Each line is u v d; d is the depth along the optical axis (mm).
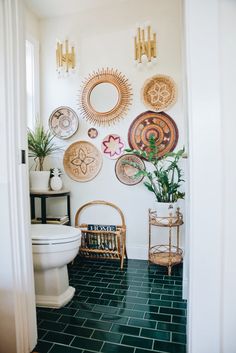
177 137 2465
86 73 2676
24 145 1281
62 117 2742
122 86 2578
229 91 868
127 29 2551
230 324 903
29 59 2701
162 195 2283
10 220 1204
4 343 1235
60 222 2467
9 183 1204
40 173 2467
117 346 1328
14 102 1216
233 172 879
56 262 1711
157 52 2475
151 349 1305
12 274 1210
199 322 920
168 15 2441
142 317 1585
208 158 884
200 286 912
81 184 2727
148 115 2527
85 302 1773
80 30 2682
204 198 894
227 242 894
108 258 2592
